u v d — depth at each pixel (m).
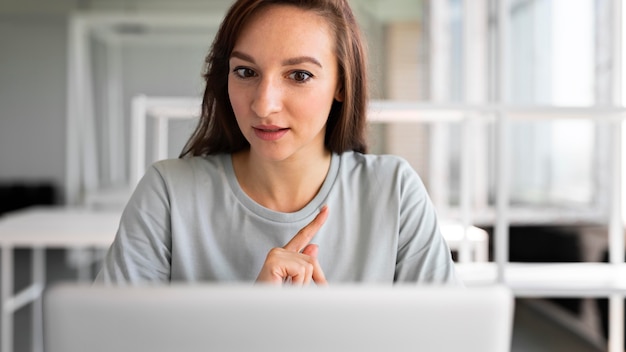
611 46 2.35
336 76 0.83
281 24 0.76
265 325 0.40
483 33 3.43
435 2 3.74
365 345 0.41
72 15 4.54
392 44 4.20
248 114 0.78
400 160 0.95
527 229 2.81
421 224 0.92
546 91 3.21
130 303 0.40
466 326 0.41
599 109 1.34
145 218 0.88
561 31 3.10
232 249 0.88
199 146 0.95
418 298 0.41
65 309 0.40
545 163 3.30
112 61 4.59
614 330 1.71
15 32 4.54
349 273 0.89
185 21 4.59
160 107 1.49
